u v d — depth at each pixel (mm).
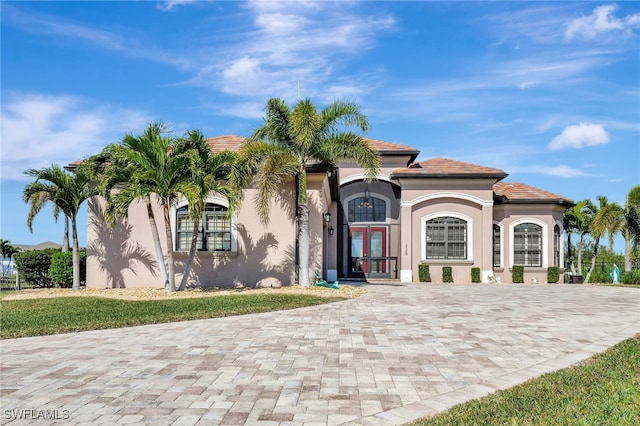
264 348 7824
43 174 16391
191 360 7035
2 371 6457
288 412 4984
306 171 17641
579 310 12641
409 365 6840
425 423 4594
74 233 17344
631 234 25000
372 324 10125
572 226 28688
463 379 6195
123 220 17750
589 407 4898
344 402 5301
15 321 10336
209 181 15156
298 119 15992
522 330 9586
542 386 5738
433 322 10422
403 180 23750
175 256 17703
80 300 14125
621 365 6727
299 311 11984
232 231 17656
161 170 14938
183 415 4879
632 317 11438
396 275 25359
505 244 24469
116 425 4613
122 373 6367
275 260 17656
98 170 16828
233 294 15266
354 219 25812
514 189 25609
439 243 23688
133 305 12812
